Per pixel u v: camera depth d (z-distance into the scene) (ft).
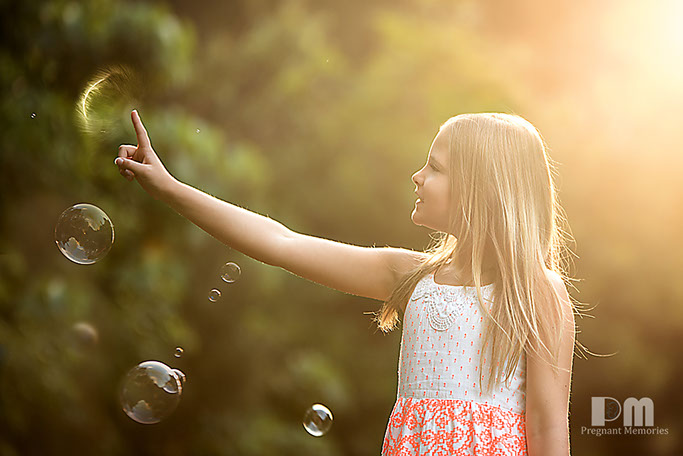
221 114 30.50
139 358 20.65
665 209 28.30
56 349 18.47
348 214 28.81
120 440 22.22
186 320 25.11
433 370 5.31
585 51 30.96
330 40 32.30
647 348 28.32
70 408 18.74
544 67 31.01
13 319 18.07
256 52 31.22
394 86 29.40
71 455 19.10
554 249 5.87
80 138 17.51
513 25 32.12
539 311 5.32
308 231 28.96
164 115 20.88
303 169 29.37
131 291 21.03
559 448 5.17
